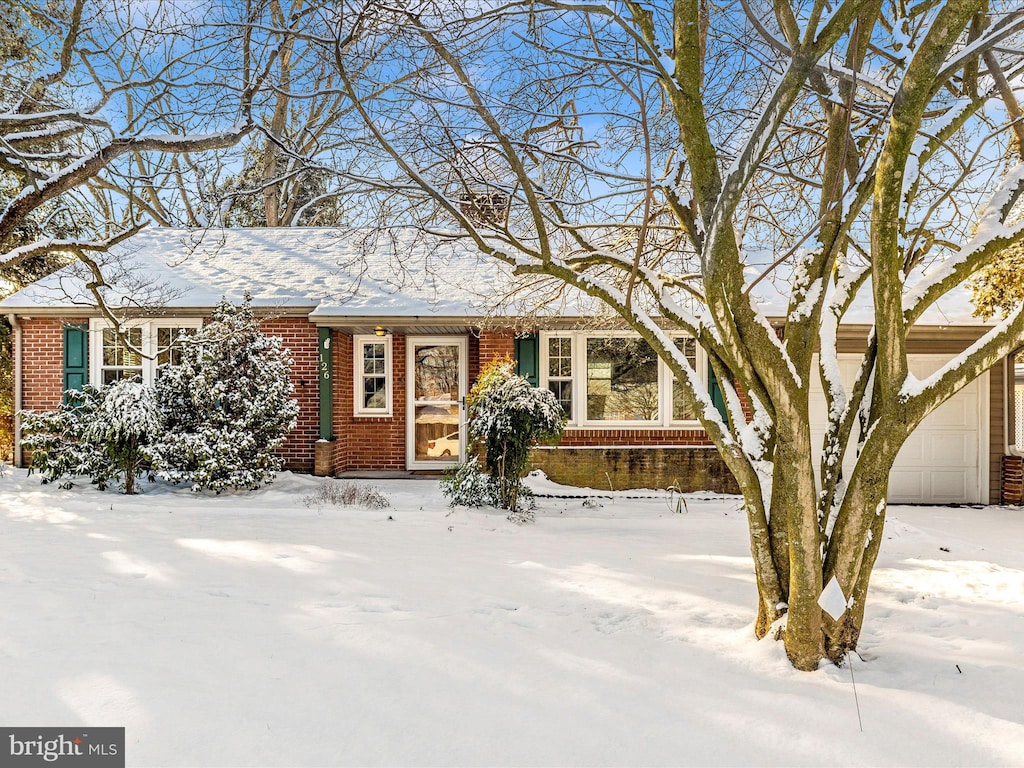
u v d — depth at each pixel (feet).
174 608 15.21
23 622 14.03
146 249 47.50
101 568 18.80
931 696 11.04
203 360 33.78
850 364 36.32
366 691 11.09
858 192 12.69
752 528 13.33
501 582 17.94
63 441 34.35
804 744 9.53
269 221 67.62
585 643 13.41
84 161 26.20
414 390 43.68
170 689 10.94
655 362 38.34
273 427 34.86
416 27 14.11
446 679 11.61
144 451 31.86
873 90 13.58
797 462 11.88
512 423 29.07
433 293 39.01
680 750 9.39
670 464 36.47
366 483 38.01
